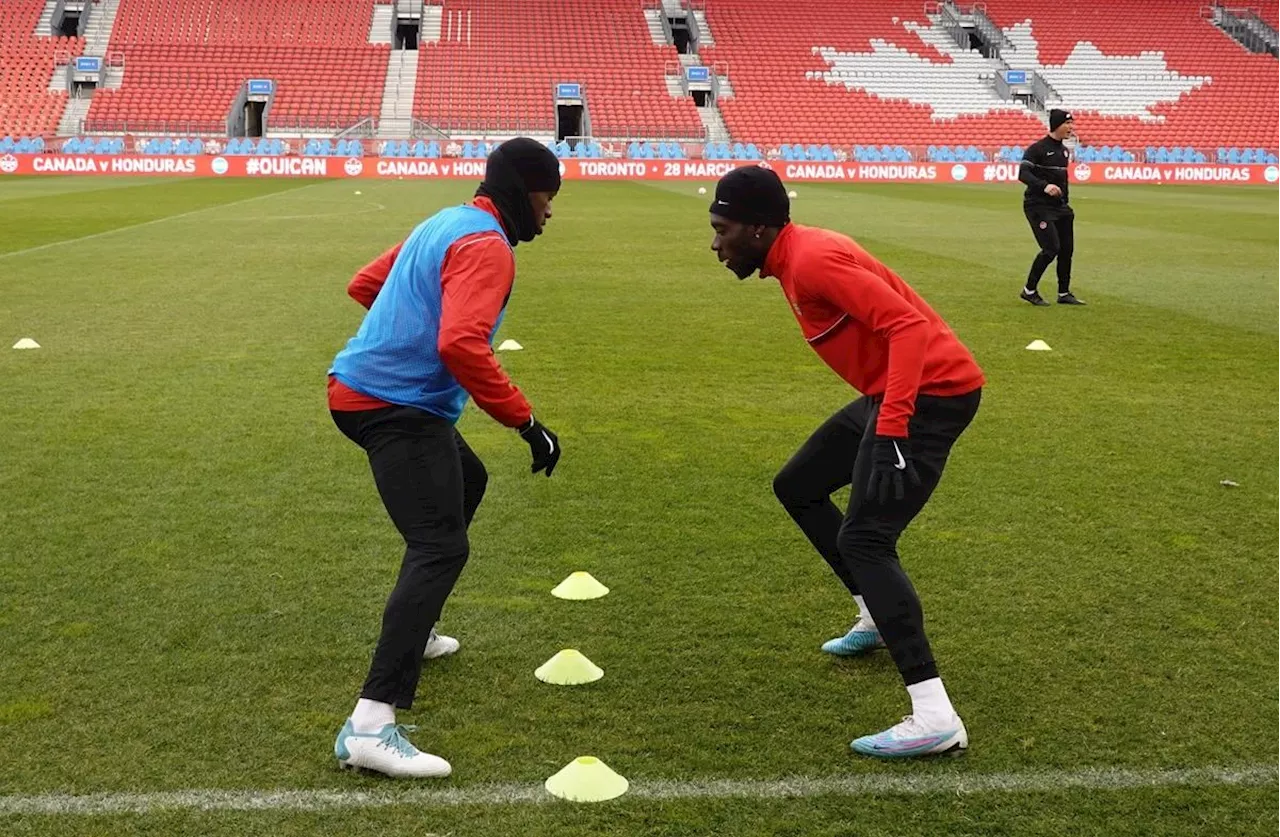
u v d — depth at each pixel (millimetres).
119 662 4062
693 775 3385
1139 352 9852
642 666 4094
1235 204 30062
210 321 10727
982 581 4871
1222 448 6922
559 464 6520
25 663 4043
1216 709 3805
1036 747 3570
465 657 4156
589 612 4551
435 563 3506
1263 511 5785
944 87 48875
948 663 4133
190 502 5770
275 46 46062
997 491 6074
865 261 3633
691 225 21969
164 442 6809
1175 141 46500
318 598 4629
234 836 3062
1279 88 49531
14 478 6109
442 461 3574
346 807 3205
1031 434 7219
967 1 54156
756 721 3717
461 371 3312
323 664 4070
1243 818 3189
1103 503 5895
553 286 13531
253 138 41000
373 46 47281
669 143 42812
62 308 11359
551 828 3113
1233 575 4953
